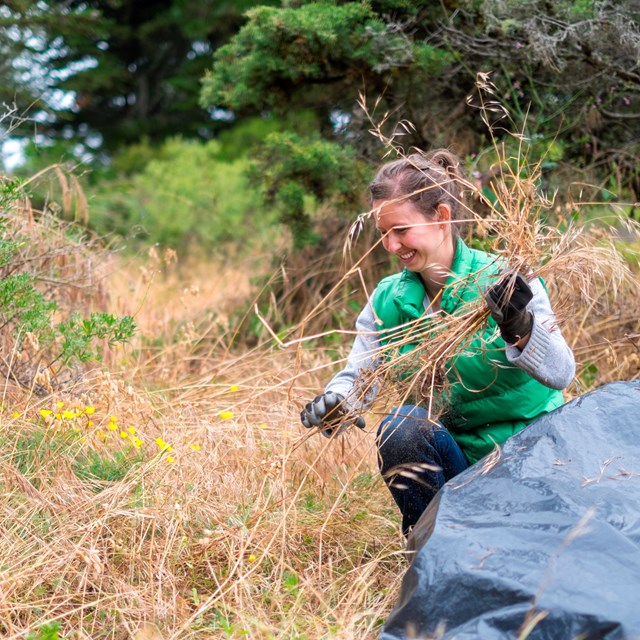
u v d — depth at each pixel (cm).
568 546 186
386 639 189
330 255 579
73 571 247
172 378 444
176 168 1068
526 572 183
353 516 295
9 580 231
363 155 560
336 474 322
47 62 1397
